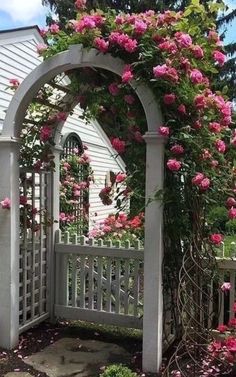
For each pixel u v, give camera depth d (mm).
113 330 4203
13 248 3643
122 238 4766
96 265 4254
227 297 3789
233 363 3070
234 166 3432
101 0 18312
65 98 3955
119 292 4074
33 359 3457
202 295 3490
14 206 3639
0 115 6281
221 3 3236
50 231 4285
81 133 9305
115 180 3602
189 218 3330
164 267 3318
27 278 4016
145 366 3223
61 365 3350
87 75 3670
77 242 4242
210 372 3160
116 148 3475
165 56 3104
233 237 4164
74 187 6930
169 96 3059
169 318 3602
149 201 3154
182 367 3250
